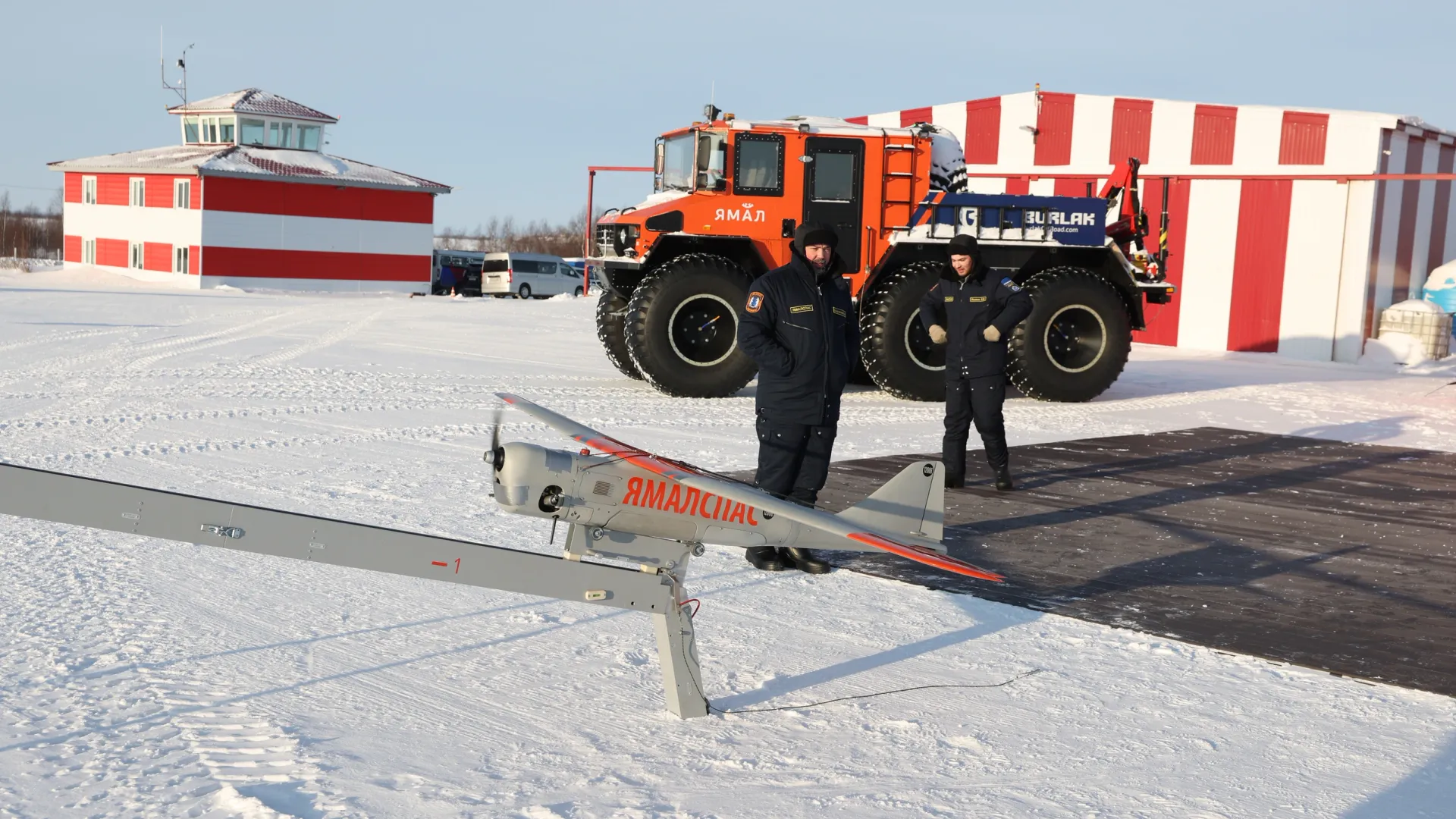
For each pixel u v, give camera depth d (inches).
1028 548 235.8
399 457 307.3
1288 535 254.7
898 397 476.7
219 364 525.0
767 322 208.4
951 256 286.5
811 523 120.0
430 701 143.6
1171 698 152.3
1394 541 250.5
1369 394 544.4
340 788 117.7
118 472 271.3
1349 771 129.5
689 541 140.6
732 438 356.2
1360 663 168.2
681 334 456.4
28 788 115.0
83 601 176.4
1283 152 757.3
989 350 286.2
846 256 475.8
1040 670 162.2
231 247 1509.6
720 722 140.1
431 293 1723.7
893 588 204.2
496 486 126.4
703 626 177.9
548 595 128.6
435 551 120.6
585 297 1418.6
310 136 1770.4
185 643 160.4
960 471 298.4
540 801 116.9
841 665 162.2
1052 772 127.6
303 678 149.5
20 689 140.5
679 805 116.9
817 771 126.5
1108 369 485.4
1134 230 523.8
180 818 110.6
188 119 1768.0
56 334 661.3
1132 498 290.8
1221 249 783.7
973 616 188.1
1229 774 128.1
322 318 895.7
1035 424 421.1
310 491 259.6
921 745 134.6
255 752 126.0
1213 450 370.9
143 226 1599.4
